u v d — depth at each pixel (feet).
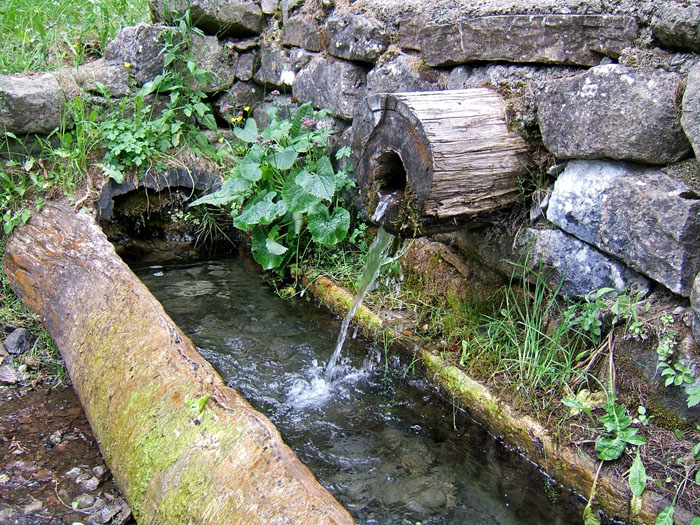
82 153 12.91
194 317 11.50
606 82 7.29
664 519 6.40
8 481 7.72
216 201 12.44
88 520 7.18
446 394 9.23
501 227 9.05
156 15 14.83
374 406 9.35
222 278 13.10
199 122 15.14
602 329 7.98
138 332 7.98
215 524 5.72
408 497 7.65
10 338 10.28
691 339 6.95
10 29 15.89
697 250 6.79
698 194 6.74
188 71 14.61
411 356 9.98
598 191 7.66
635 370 7.48
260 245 12.71
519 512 7.43
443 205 8.00
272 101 15.02
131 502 6.73
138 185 13.64
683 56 6.84
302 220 12.24
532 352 8.61
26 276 10.59
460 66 9.68
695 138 6.55
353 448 8.48
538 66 8.46
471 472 8.05
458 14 9.37
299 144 12.04
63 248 10.49
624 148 7.20
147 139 13.84
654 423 7.27
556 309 8.62
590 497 7.01
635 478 6.79
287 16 14.08
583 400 7.80
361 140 8.68
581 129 7.62
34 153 13.25
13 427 8.67
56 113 13.19
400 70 10.82
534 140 8.46
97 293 9.09
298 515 5.30
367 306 11.05
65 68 14.03
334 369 10.16
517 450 8.15
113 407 7.55
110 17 16.93
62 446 8.36
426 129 7.74
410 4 10.60
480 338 9.30
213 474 6.04
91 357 8.37
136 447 6.91
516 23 8.46
